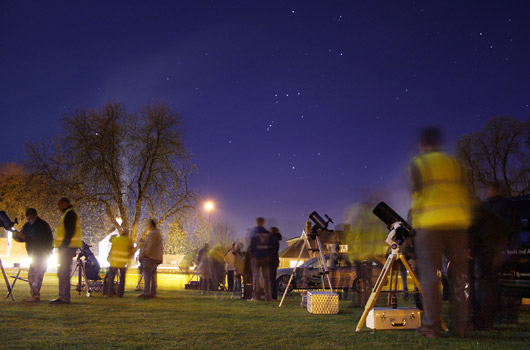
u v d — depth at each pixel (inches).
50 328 230.8
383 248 373.1
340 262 540.4
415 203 217.9
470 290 245.6
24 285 558.6
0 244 1266.0
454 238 212.2
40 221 371.9
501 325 259.4
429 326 216.5
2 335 208.5
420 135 222.2
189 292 555.8
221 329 236.7
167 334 218.4
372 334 223.8
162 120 1229.7
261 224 450.0
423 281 217.2
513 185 1291.8
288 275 600.4
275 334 222.7
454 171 215.3
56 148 1158.3
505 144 1328.7
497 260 245.1
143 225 1162.0
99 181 1141.1
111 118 1177.4
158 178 1202.6
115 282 475.5
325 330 237.0
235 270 560.7
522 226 335.0
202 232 1210.6
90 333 217.9
